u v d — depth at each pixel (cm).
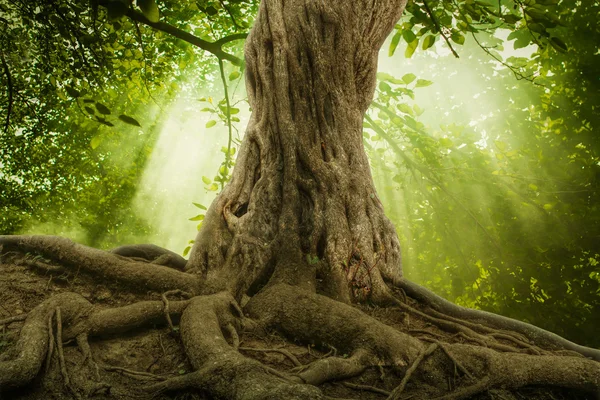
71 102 1283
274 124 552
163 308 397
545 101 932
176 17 910
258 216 507
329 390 327
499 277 1041
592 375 374
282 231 489
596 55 834
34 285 434
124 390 312
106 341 369
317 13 569
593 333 929
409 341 372
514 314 998
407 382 347
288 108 546
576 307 952
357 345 374
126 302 434
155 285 446
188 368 342
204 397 296
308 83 554
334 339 387
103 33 781
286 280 454
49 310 361
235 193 537
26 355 308
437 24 654
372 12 590
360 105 587
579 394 374
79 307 376
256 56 592
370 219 516
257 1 1024
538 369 370
